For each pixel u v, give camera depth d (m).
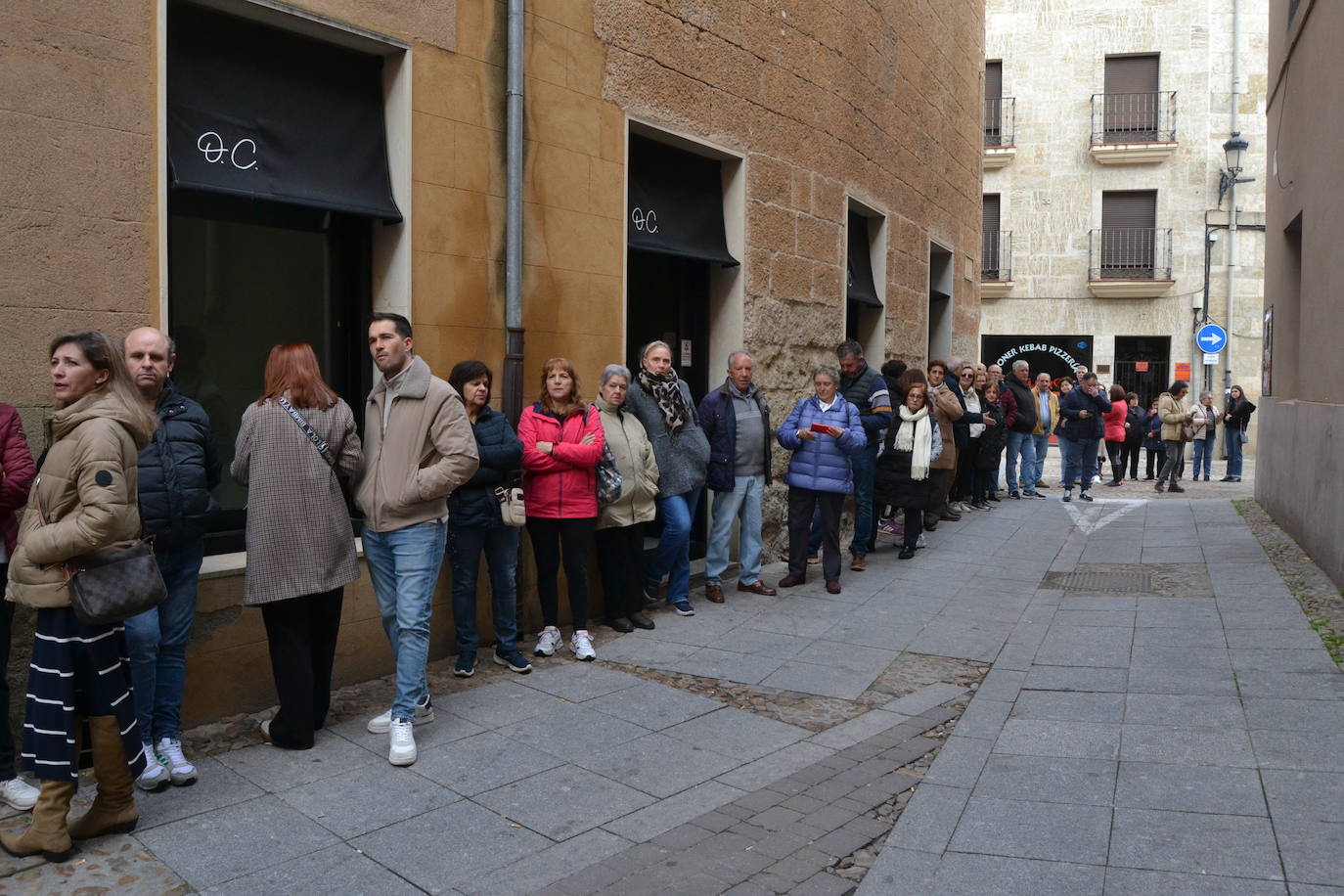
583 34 6.77
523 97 6.30
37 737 3.52
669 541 7.11
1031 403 13.46
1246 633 6.17
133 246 4.53
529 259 6.46
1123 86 24.92
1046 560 9.20
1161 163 24.55
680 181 8.08
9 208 4.13
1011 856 3.57
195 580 4.36
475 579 5.66
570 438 6.02
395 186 5.68
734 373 7.63
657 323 8.21
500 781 4.34
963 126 14.59
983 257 25.91
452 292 5.94
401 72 5.64
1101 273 25.00
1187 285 24.55
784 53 8.95
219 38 5.03
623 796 4.21
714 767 4.55
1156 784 4.11
